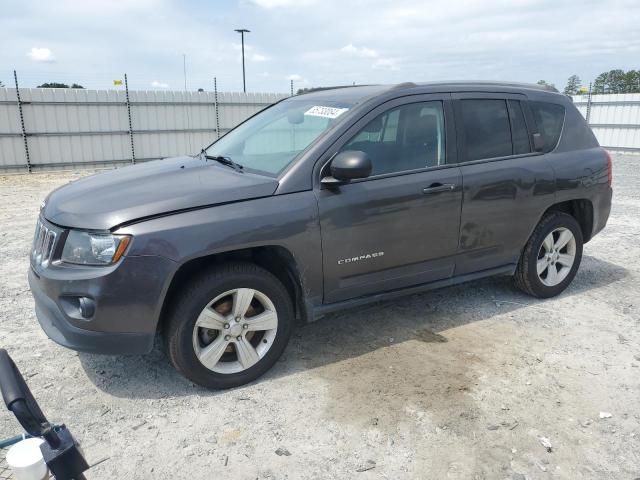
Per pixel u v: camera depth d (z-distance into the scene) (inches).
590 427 114.0
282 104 174.7
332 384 130.4
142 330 113.9
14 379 52.7
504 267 172.7
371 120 139.9
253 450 106.1
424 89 151.9
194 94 729.0
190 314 118.3
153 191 122.5
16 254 246.4
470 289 195.6
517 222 167.0
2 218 340.5
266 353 130.9
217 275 119.8
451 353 146.3
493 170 158.4
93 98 661.9
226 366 127.6
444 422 115.0
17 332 158.4
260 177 131.0
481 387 129.0
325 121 141.9
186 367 121.0
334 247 132.9
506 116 166.7
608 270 220.5
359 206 134.2
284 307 131.2
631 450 107.0
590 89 809.5
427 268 153.0
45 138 645.3
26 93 620.7
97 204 118.5
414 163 146.6
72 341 114.0
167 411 119.0
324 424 114.3
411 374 135.0
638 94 748.6
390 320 167.9
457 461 103.1
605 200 190.4
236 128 181.3
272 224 122.3
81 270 111.4
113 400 123.1
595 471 100.9
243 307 125.4
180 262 113.0
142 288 111.0
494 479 98.4
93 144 676.7
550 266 183.2
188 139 741.9
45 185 530.0
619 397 125.6
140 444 107.6
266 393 126.2
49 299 116.6
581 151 182.9
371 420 115.6
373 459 103.6
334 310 139.6
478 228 158.4
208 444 107.8
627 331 161.3
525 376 134.3
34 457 59.0
